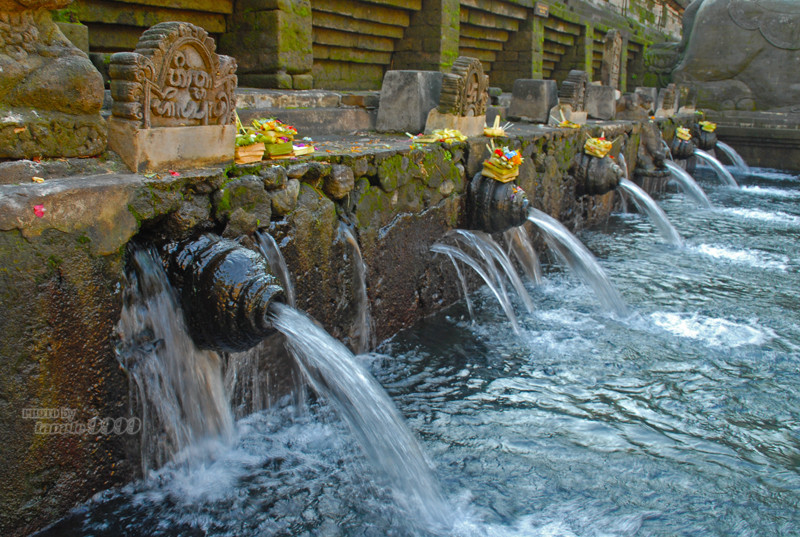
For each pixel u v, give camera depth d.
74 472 2.65
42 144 2.53
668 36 24.38
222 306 2.81
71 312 2.50
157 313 2.91
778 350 4.81
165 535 2.70
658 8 23.06
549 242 6.44
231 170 3.18
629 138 10.11
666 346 4.86
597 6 17.45
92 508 2.74
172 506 2.87
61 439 2.57
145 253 2.88
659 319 5.42
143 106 2.79
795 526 2.89
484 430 3.62
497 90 10.01
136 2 5.70
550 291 6.14
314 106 6.42
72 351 2.54
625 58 17.30
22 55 2.46
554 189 7.39
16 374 2.36
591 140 8.02
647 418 3.83
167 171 2.93
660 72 18.98
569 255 6.09
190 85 2.99
